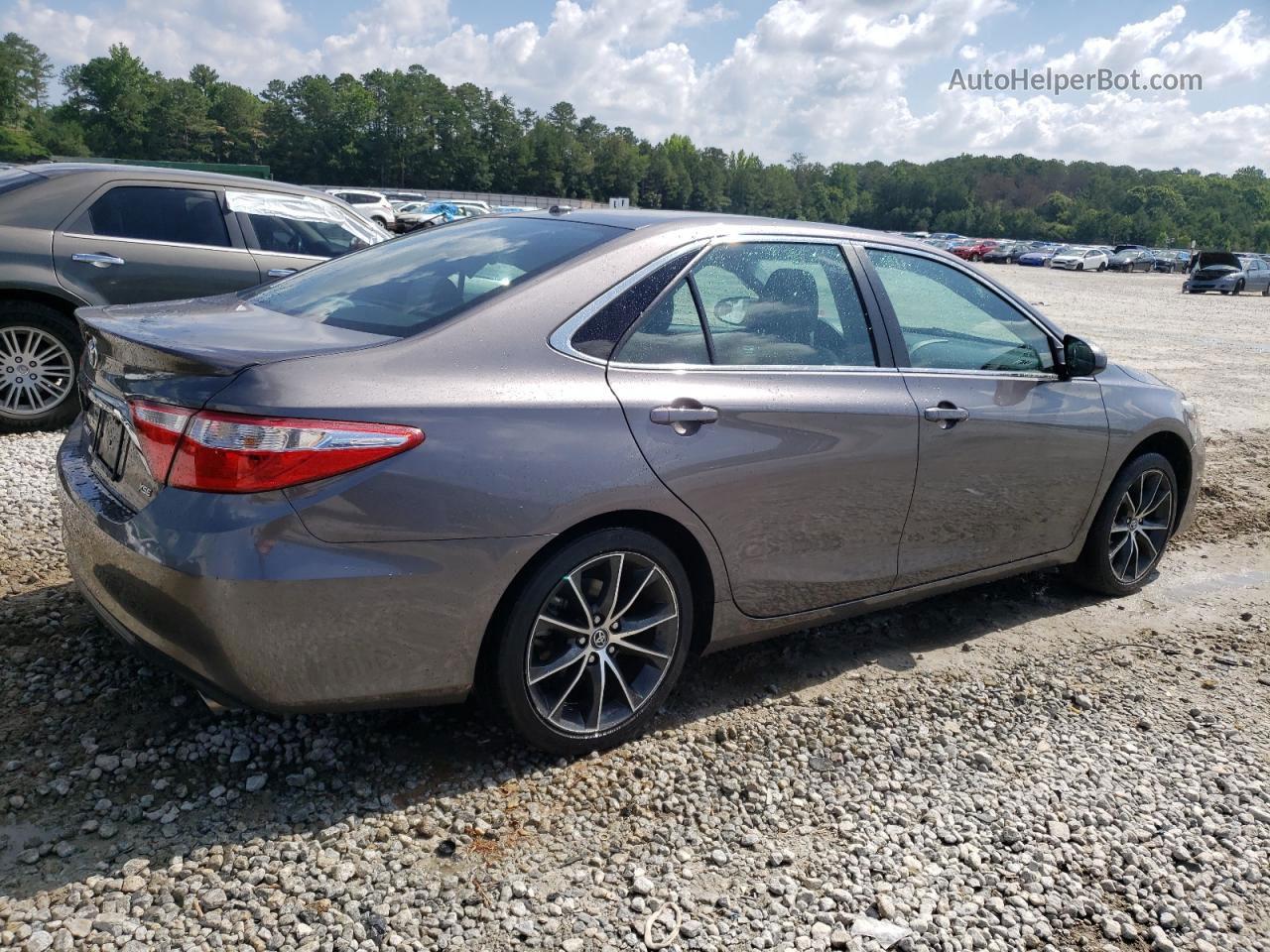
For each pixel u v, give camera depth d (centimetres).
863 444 345
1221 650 434
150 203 657
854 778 311
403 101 13038
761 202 17875
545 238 332
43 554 416
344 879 246
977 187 18488
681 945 235
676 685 359
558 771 299
